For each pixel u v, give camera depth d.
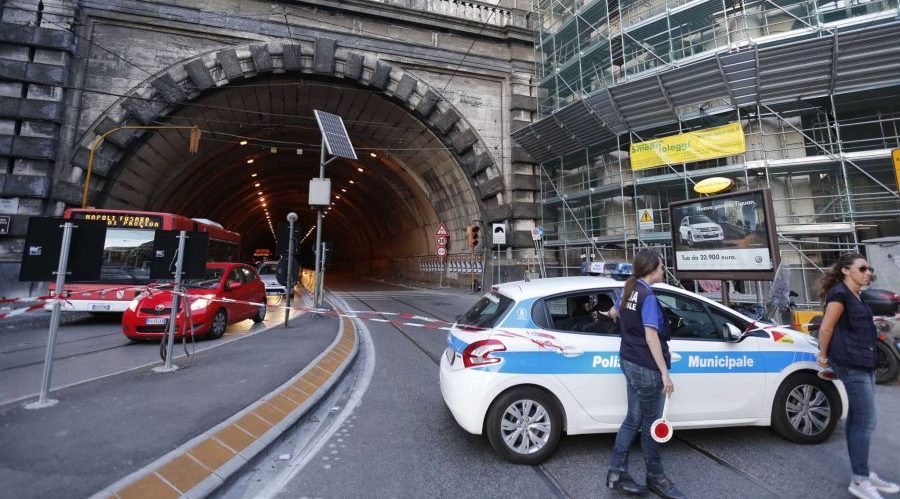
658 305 2.96
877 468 3.33
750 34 13.61
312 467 3.39
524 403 3.52
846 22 11.14
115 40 15.25
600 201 17.89
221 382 5.03
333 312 12.70
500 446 3.44
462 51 20.64
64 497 2.46
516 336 3.59
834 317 3.01
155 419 3.78
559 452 3.66
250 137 22.14
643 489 2.90
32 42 13.81
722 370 3.66
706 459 3.49
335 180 37.12
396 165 26.88
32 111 13.59
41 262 4.25
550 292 3.82
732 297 11.05
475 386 3.47
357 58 18.39
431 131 21.11
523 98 21.09
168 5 15.77
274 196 46.09
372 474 3.26
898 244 8.23
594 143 17.38
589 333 3.69
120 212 10.72
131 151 15.51
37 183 13.38
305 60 17.67
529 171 21.09
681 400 3.55
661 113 14.30
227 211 38.91
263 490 3.01
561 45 20.23
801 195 12.52
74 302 9.98
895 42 9.98
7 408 4.00
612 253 17.59
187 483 2.81
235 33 16.69
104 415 3.86
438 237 22.12
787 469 3.31
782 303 7.29
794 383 3.81
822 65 10.94
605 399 3.54
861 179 12.10
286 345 7.37
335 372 5.99
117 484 2.62
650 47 14.91
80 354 6.86
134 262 10.50
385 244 42.97
